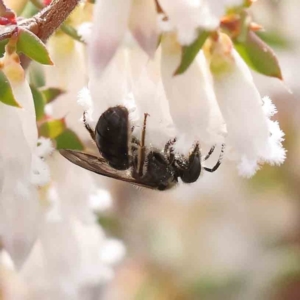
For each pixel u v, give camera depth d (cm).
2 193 6
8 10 6
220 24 6
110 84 6
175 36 6
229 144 6
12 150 6
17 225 6
